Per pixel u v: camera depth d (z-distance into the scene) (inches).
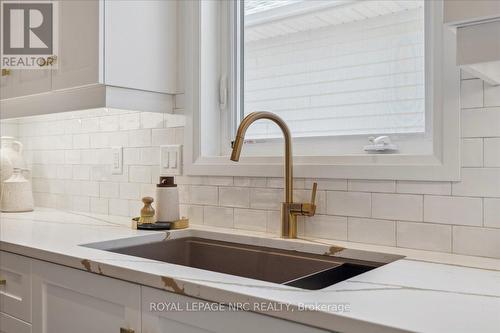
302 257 55.2
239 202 66.5
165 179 67.9
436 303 31.6
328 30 65.0
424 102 56.2
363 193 55.3
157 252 62.5
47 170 97.9
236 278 38.0
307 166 59.5
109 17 64.7
